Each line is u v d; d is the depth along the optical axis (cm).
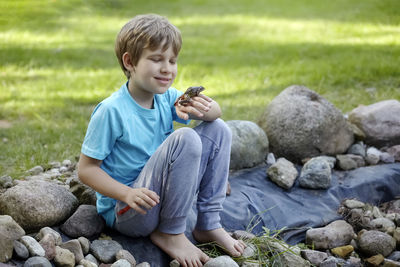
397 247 267
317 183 311
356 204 300
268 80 585
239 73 633
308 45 775
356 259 252
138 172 225
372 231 266
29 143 397
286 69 624
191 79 610
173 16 1151
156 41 207
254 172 329
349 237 269
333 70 586
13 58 712
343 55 670
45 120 466
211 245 241
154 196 207
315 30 905
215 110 231
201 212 238
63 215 236
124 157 222
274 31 938
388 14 967
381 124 363
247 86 568
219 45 845
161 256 227
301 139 342
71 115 480
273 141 351
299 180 317
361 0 1143
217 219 239
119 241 233
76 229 229
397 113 366
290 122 345
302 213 292
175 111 246
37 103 518
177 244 224
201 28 1012
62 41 860
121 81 605
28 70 661
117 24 1053
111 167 222
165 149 209
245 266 230
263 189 311
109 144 215
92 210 240
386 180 323
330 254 261
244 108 475
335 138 349
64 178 316
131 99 221
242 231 260
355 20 948
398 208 313
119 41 219
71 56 746
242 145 330
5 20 991
